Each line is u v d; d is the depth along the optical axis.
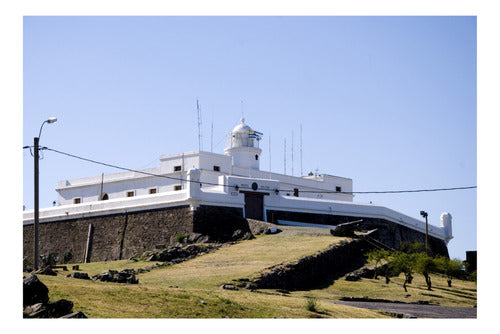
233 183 54.94
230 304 25.84
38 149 34.78
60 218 60.25
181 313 23.59
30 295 20.88
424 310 32.62
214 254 44.97
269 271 38.16
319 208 59.31
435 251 68.44
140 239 54.47
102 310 22.30
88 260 56.97
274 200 57.12
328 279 42.25
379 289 39.91
